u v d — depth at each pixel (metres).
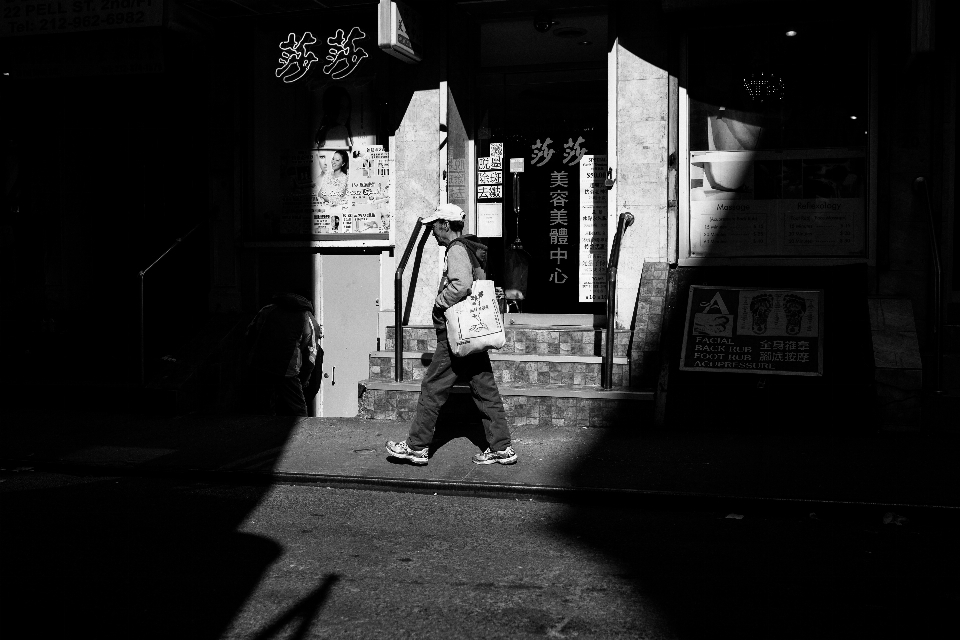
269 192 10.90
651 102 9.30
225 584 4.57
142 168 11.70
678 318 8.71
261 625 4.03
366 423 8.66
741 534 5.48
